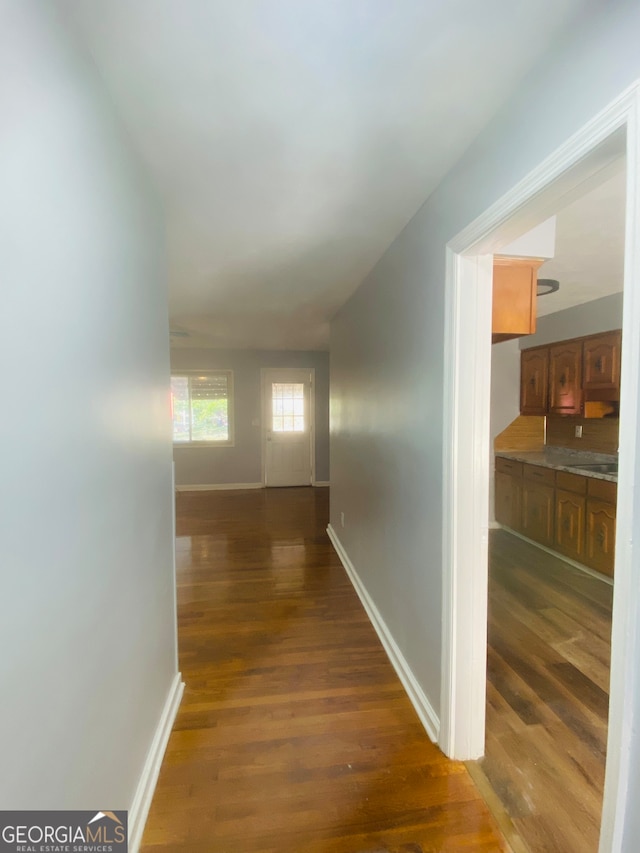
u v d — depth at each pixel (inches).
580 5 34.8
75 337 36.8
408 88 44.6
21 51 28.0
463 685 64.4
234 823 55.6
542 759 65.4
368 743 68.7
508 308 71.6
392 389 91.3
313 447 283.3
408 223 79.0
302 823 55.6
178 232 82.6
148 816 56.4
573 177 39.1
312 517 209.0
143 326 58.9
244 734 70.6
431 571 70.8
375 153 56.8
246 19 35.9
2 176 25.9
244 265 103.0
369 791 60.1
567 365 159.3
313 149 55.8
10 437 27.1
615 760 32.7
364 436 118.6
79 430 37.6
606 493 132.0
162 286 71.3
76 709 37.3
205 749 67.4
